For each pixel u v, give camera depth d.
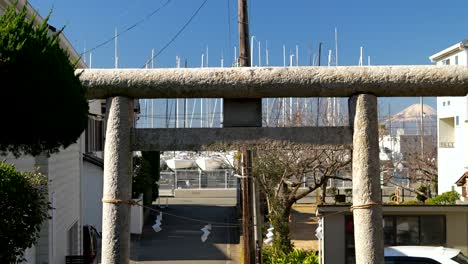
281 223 18.09
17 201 6.24
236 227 26.84
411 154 37.84
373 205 6.28
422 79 6.33
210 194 40.94
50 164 11.98
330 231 13.98
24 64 5.32
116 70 6.54
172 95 6.56
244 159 14.31
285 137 6.46
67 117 5.72
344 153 18.36
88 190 20.89
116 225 6.38
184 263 19.91
